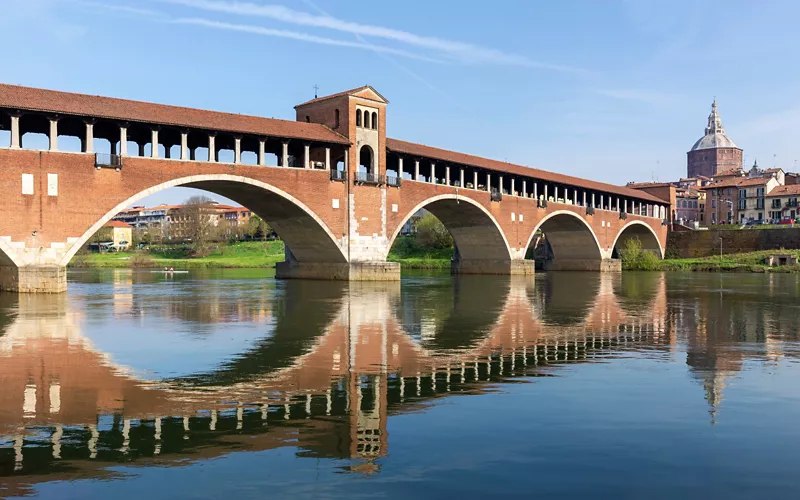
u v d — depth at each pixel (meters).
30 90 37.31
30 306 31.23
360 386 14.14
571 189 81.62
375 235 53.25
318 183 49.03
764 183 125.50
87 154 37.41
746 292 44.09
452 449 9.97
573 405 12.52
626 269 91.25
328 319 26.72
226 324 25.00
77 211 37.06
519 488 8.48
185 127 41.19
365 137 52.72
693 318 27.64
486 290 45.22
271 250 122.50
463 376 15.23
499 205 67.00
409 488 8.48
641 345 20.03
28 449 9.97
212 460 9.48
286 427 11.09
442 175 69.94
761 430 10.97
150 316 27.64
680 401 12.87
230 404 12.59
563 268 88.88
